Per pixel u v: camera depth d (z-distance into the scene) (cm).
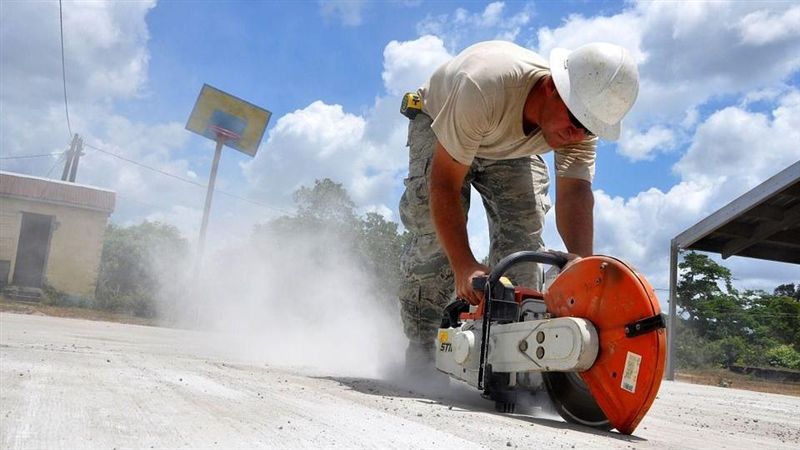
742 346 1825
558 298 259
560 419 283
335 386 330
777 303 1898
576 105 285
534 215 407
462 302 329
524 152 341
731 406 478
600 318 241
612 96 282
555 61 300
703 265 1916
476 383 292
